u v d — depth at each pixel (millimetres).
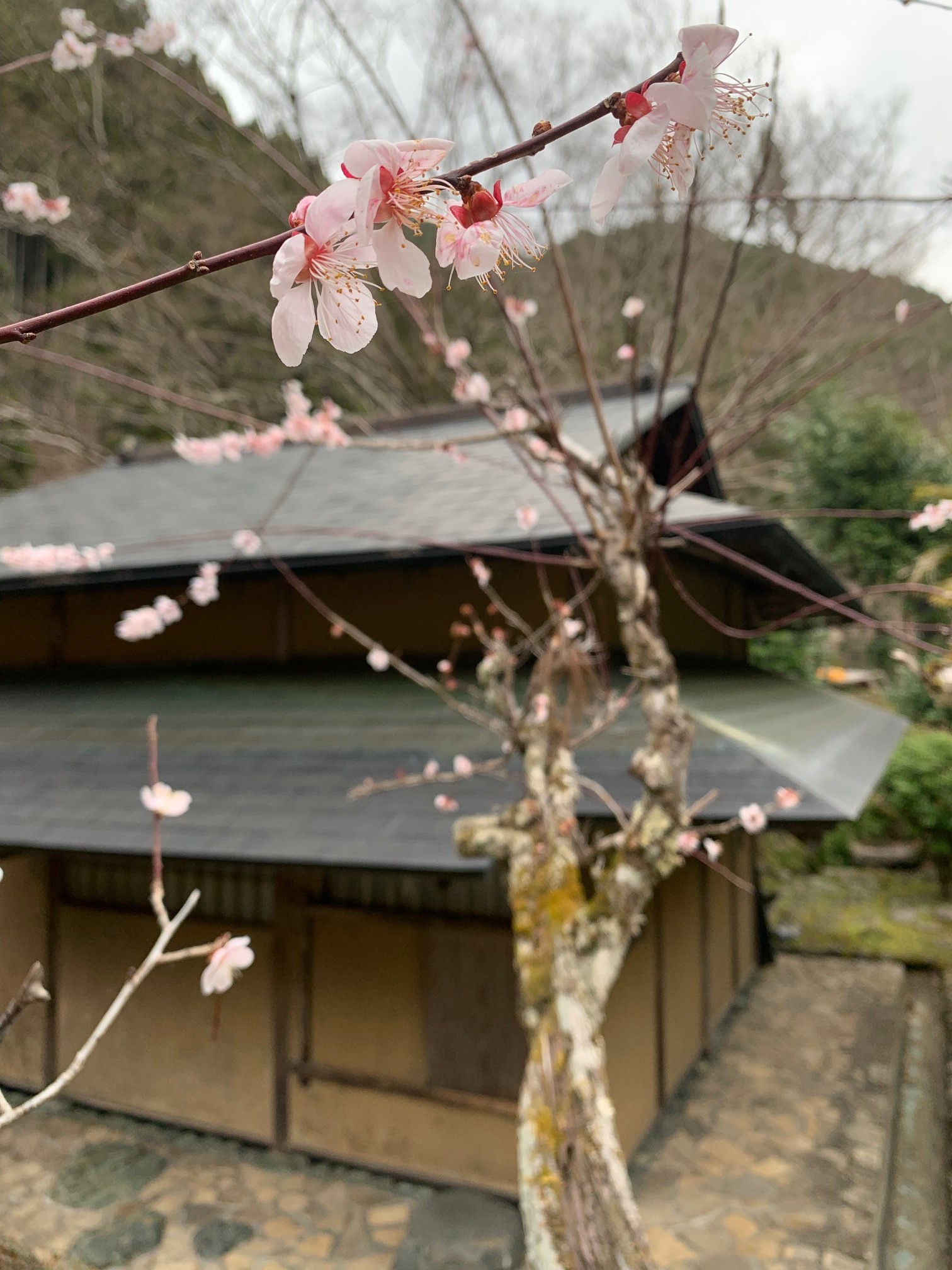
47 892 5113
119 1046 4809
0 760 4773
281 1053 4395
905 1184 4145
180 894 4754
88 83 13766
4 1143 4465
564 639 3006
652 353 13844
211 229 14711
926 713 10422
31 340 561
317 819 3590
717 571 7117
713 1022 5848
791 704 6055
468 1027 4008
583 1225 2059
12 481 15758
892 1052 5504
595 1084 2256
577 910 2492
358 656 5570
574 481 2684
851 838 10398
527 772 2779
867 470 11875
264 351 15531
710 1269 3340
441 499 5535
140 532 6219
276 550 5047
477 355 15047
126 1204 3883
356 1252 3523
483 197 576
